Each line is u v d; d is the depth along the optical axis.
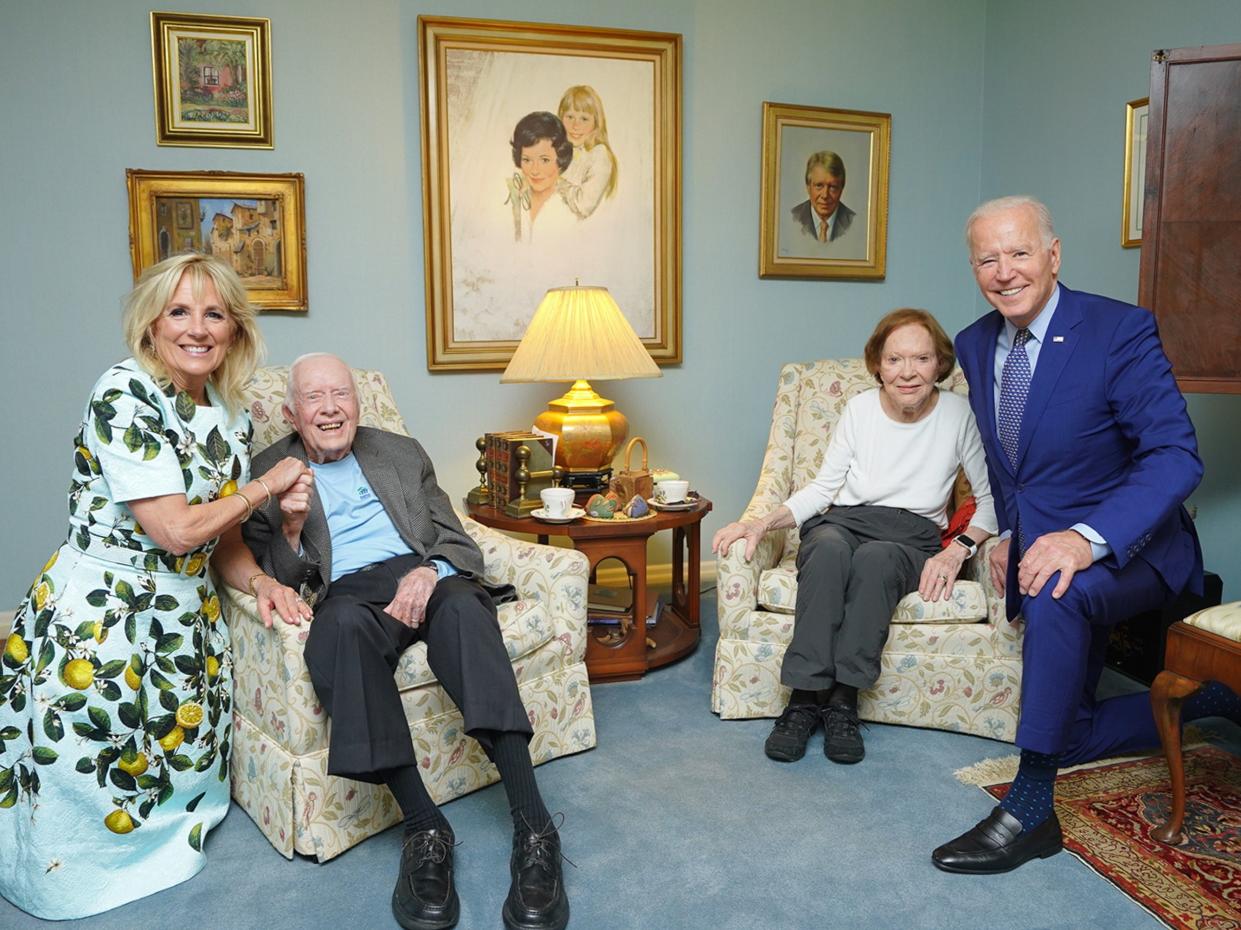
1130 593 1.89
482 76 3.25
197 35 3.01
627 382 3.57
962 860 1.80
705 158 3.55
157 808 1.81
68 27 2.92
